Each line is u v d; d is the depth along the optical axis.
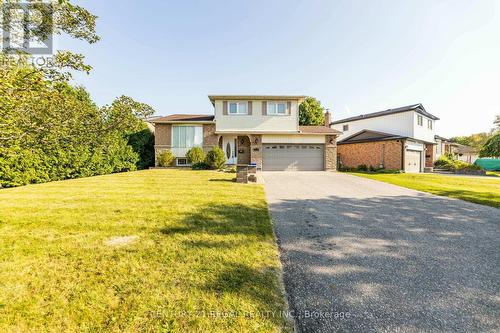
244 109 19.48
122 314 2.16
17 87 3.21
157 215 5.32
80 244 3.70
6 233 4.15
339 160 26.06
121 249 3.52
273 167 19.47
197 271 2.91
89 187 9.06
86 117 4.60
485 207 6.68
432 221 5.34
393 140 20.78
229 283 2.66
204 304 2.30
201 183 10.40
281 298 2.43
